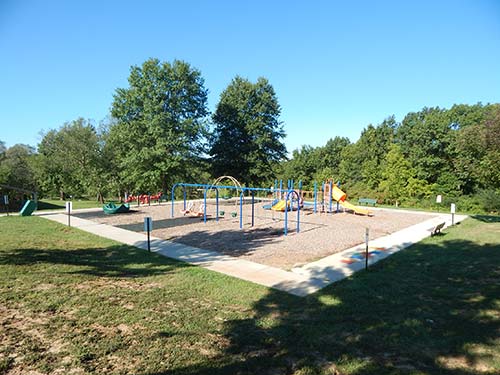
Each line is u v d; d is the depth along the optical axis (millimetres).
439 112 37438
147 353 4219
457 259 9570
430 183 34594
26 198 24641
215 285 7211
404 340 4695
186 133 30641
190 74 31094
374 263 9297
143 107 30234
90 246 11086
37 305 5688
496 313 5672
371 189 37219
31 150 46938
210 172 35719
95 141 36562
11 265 8188
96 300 6012
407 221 18250
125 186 37188
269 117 35500
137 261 9242
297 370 3914
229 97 35219
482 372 3910
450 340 4691
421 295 6613
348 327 5117
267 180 36750
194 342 4562
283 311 5805
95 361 4004
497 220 18281
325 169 50375
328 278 7875
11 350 4188
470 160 28609
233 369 3904
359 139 49531
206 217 19031
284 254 10414
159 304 5957
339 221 18172
